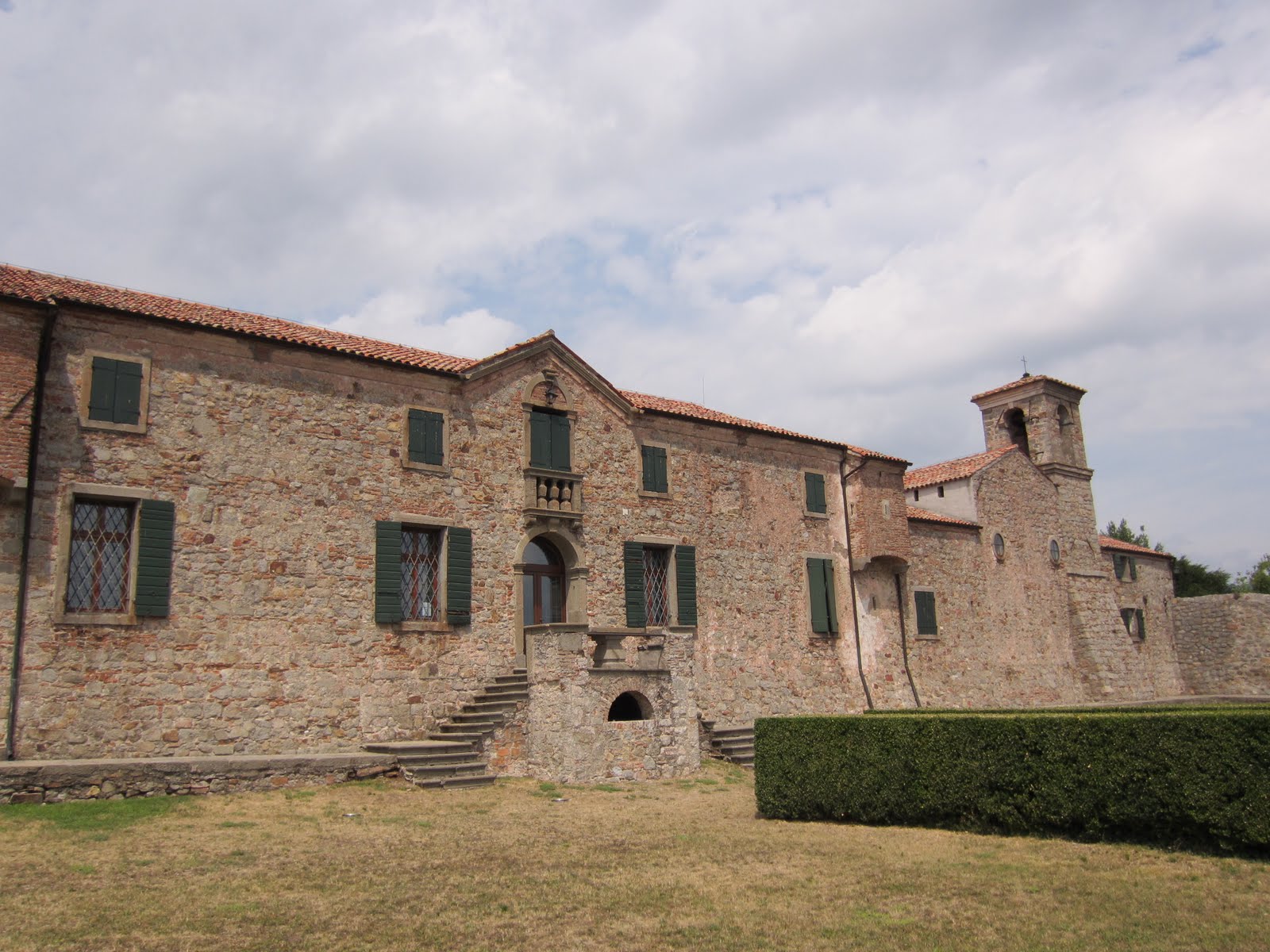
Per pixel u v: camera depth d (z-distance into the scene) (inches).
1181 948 342.0
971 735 549.0
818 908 403.5
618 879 451.5
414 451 854.5
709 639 1035.9
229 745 723.4
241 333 770.8
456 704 840.9
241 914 389.7
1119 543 1742.1
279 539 770.8
